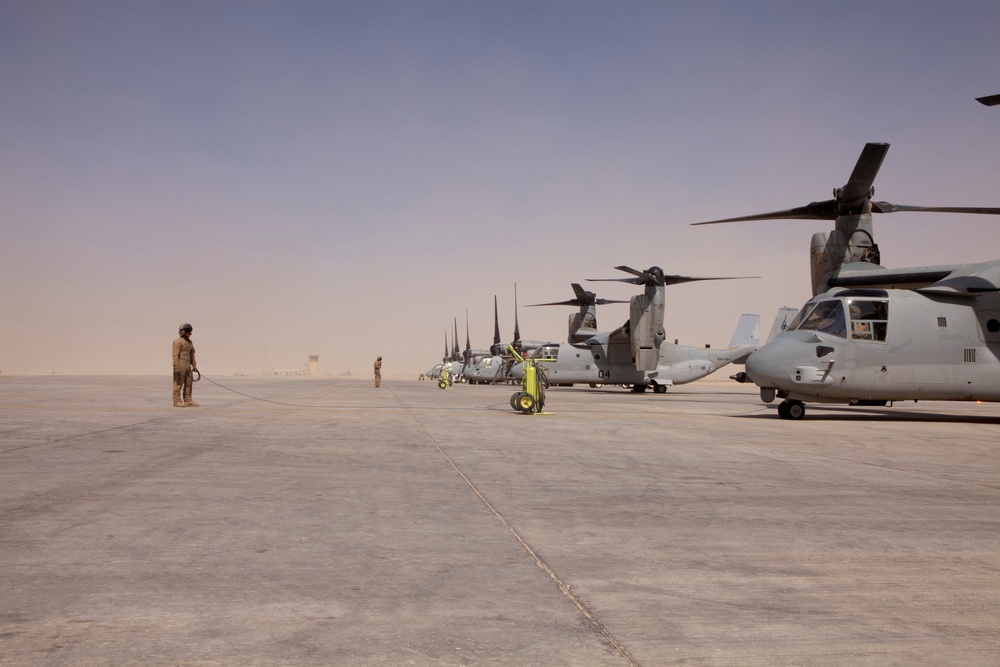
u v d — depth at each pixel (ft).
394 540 16.38
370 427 45.96
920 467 29.45
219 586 12.84
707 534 17.28
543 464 29.48
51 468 26.40
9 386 134.51
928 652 10.14
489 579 13.42
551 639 10.48
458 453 32.78
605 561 14.75
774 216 68.54
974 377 56.08
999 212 63.46
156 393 97.76
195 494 21.72
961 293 56.75
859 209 64.49
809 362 55.31
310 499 21.24
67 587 12.65
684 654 9.98
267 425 46.24
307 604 11.94
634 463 30.07
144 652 9.86
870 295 56.65
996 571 14.29
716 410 73.20
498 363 193.88
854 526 18.31
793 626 11.11
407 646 10.19
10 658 9.57
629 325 140.15
